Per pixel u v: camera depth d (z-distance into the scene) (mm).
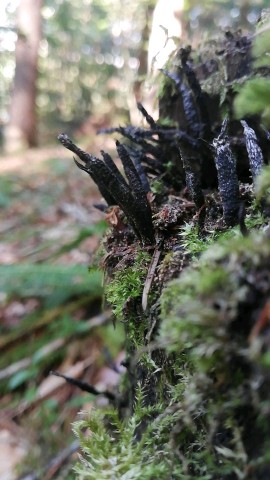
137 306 164
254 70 204
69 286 538
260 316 84
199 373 109
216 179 208
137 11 1805
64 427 402
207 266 104
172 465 127
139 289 161
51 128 3600
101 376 429
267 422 98
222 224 152
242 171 206
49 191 1206
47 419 413
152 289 153
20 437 413
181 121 241
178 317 101
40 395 445
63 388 447
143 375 185
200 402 115
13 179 1424
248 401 100
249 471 102
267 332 83
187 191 201
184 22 747
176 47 259
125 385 233
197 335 99
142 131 222
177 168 220
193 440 131
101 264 195
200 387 109
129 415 211
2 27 1674
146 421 179
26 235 789
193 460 126
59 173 1441
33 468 373
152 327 149
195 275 102
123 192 157
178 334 97
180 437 129
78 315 531
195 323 93
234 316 91
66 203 938
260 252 92
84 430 289
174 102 244
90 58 3492
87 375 444
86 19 3051
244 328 92
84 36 3252
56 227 775
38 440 400
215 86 215
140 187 161
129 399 220
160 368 154
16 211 1072
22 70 2260
